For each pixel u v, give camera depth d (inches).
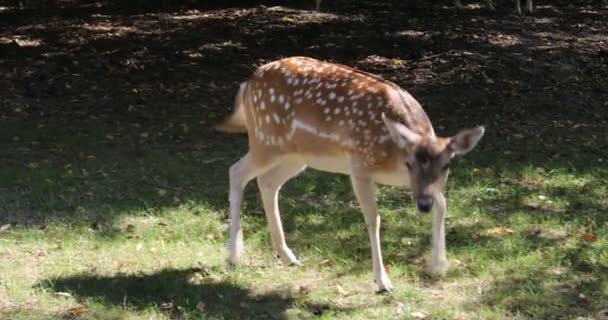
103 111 546.6
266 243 349.7
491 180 427.8
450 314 285.3
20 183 409.7
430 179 272.4
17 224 362.3
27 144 473.7
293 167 324.5
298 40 753.0
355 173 293.9
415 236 358.6
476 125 526.6
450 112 554.6
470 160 459.5
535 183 424.8
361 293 303.1
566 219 374.9
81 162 445.1
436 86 616.7
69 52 699.4
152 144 481.1
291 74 310.5
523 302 295.4
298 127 305.3
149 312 283.4
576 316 284.5
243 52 713.0
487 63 674.8
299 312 287.9
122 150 467.8
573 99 587.8
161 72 648.4
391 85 300.4
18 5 956.0
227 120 346.0
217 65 673.6
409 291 302.2
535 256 332.2
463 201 397.7
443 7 947.3
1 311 281.4
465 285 310.2
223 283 311.0
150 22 834.2
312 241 351.9
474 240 351.9
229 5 932.6
